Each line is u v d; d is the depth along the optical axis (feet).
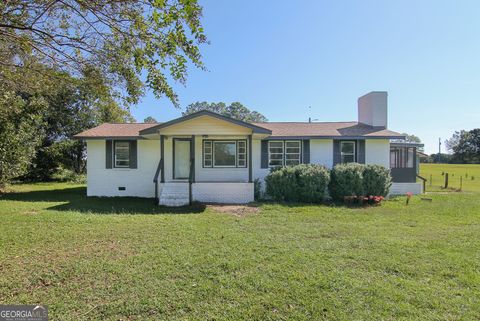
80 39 13.78
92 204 37.04
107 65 14.65
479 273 14.51
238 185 40.63
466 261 16.16
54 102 69.41
